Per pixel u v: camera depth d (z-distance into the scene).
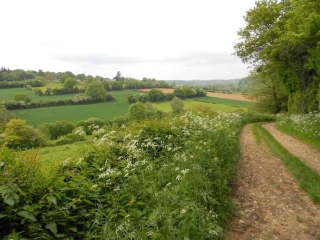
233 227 5.24
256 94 44.16
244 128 22.12
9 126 39.19
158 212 4.40
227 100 91.69
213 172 6.62
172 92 106.81
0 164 4.18
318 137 13.38
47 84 154.38
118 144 8.02
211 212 4.72
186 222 4.22
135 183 5.69
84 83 142.88
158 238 3.94
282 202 6.34
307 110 23.00
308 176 7.84
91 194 5.08
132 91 133.50
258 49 26.73
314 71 21.78
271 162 9.87
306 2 13.35
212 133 9.72
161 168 6.44
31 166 4.89
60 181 4.75
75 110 90.75
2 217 3.81
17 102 90.94
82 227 4.57
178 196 4.88
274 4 24.89
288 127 19.16
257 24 25.48
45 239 3.84
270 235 4.98
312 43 16.98
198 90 105.12
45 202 4.32
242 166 9.18
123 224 4.15
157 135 9.09
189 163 6.45
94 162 6.95
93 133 9.17
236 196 6.70
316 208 6.02
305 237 4.94
